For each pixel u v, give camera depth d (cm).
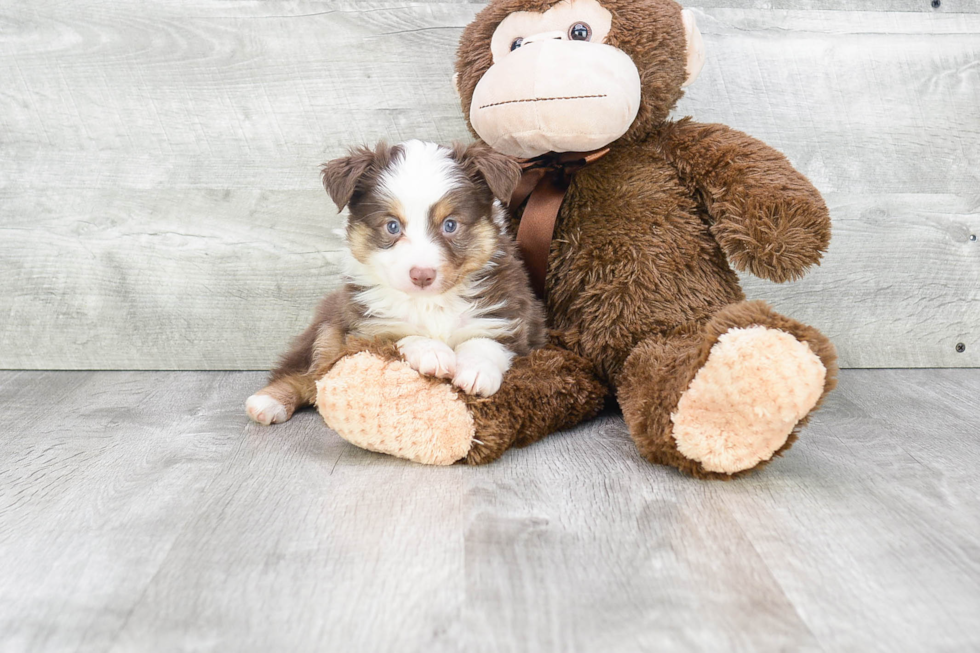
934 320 298
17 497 178
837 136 289
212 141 288
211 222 292
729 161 220
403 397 189
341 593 135
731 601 132
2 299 293
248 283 295
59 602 134
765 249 206
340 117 289
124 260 292
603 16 222
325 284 296
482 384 191
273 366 266
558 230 235
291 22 284
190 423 232
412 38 286
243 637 123
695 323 219
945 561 145
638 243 224
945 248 295
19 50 281
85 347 297
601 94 208
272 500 174
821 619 127
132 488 182
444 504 170
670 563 144
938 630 124
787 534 156
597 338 225
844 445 209
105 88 284
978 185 292
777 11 285
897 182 291
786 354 169
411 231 202
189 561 147
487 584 137
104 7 280
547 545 151
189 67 285
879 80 288
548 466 193
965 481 184
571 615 128
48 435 221
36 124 285
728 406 174
